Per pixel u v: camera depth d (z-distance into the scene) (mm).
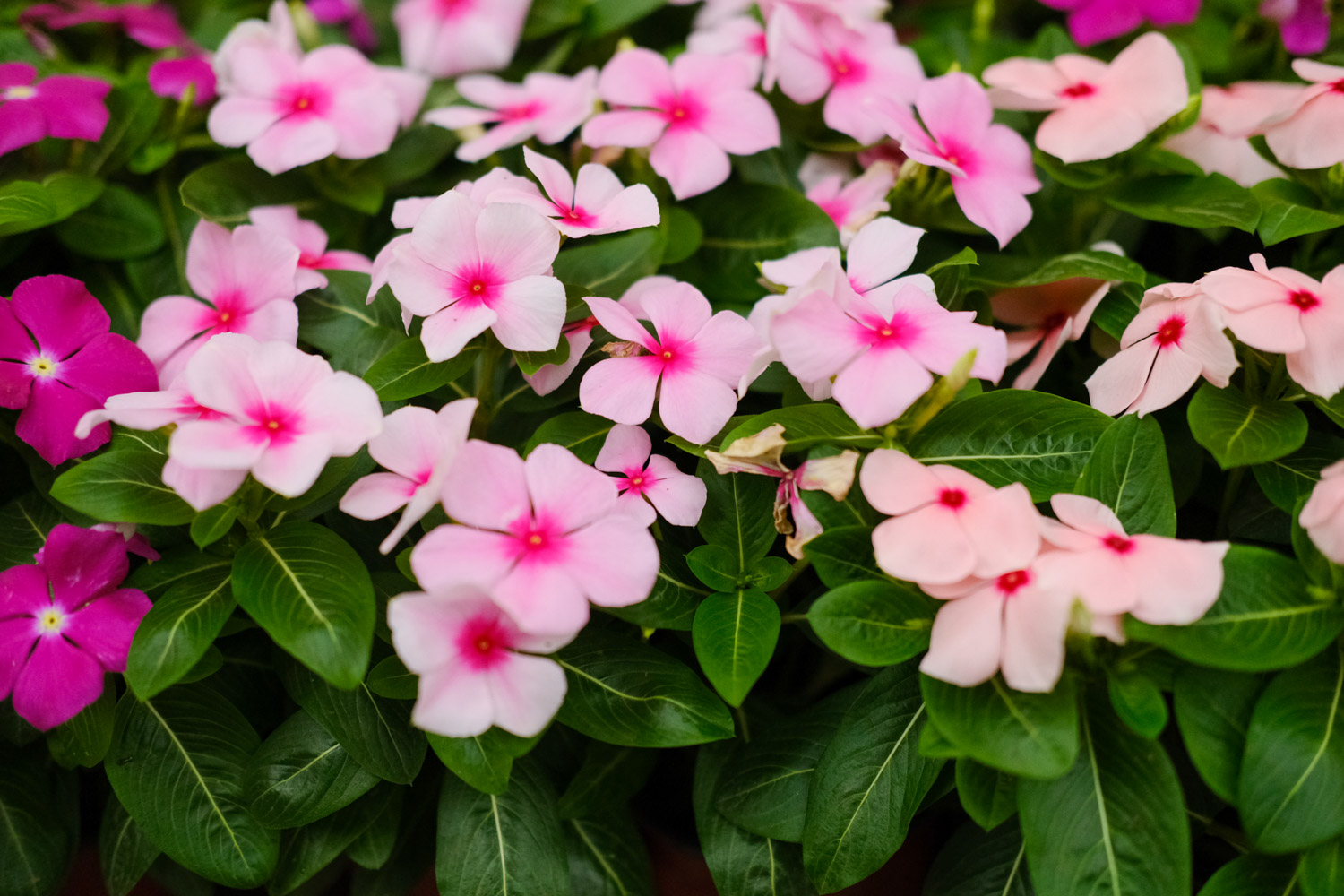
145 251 595
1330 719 486
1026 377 556
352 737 518
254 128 593
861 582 498
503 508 492
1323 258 576
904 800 509
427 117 609
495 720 485
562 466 498
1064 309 570
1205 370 509
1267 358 525
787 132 626
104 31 659
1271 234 549
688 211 609
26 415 533
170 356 559
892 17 716
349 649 492
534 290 513
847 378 501
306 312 571
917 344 505
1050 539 486
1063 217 610
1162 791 487
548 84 620
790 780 528
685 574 530
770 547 529
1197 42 654
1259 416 517
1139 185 582
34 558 545
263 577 505
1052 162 586
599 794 543
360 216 622
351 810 535
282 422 497
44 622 521
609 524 493
